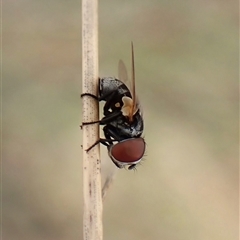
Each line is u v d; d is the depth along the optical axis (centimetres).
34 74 15
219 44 16
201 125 15
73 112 15
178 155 15
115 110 12
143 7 16
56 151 15
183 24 16
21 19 16
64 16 16
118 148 12
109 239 14
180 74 16
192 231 15
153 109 15
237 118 15
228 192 15
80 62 15
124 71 12
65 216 14
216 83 16
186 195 15
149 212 15
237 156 15
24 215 14
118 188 15
